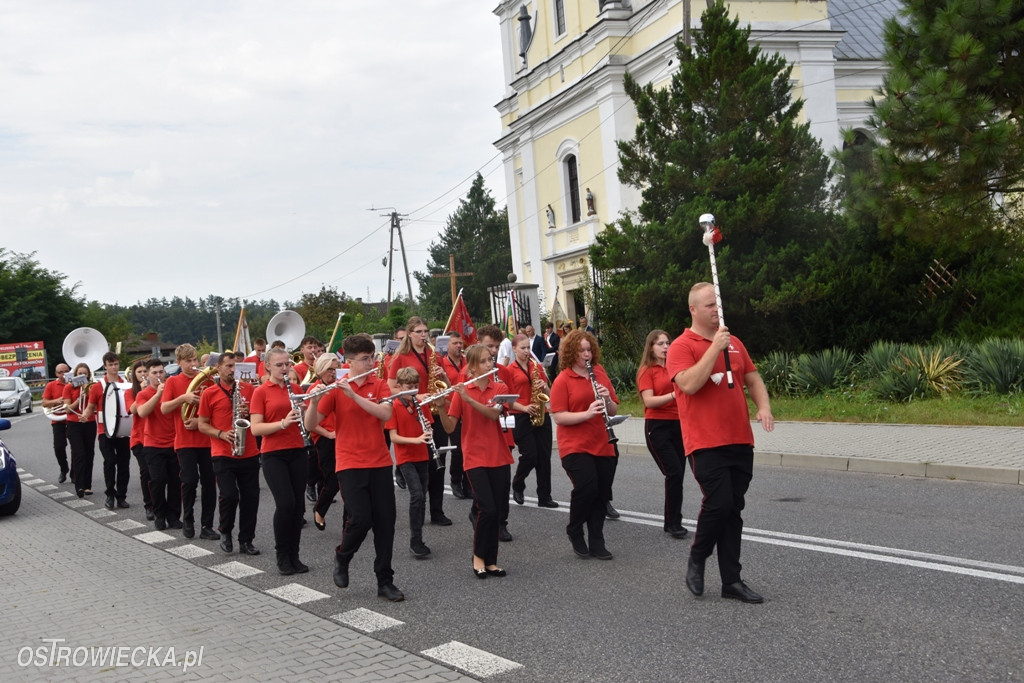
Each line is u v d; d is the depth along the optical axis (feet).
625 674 16.65
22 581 27.45
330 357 23.29
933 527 25.99
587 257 110.63
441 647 18.95
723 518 20.15
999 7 45.80
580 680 16.55
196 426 31.19
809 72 98.99
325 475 32.83
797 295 60.64
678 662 17.02
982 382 49.98
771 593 20.93
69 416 44.57
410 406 27.99
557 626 19.85
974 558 22.40
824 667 16.19
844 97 109.09
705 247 63.82
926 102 47.19
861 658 16.48
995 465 32.89
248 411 29.07
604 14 104.32
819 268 61.62
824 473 36.88
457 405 25.13
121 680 18.33
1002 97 49.19
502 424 25.52
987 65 47.50
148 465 34.71
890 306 62.13
